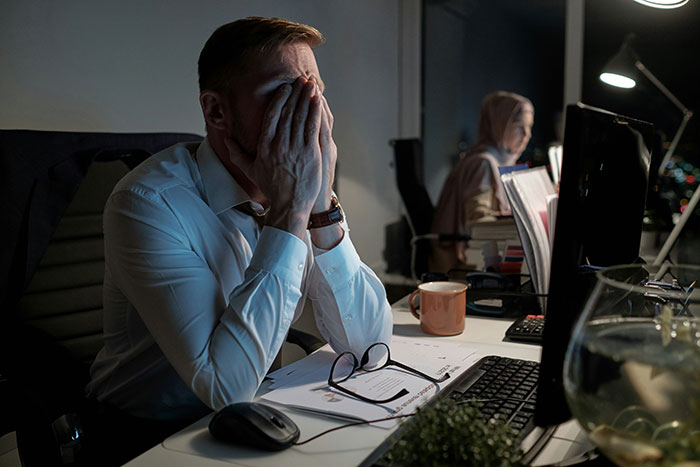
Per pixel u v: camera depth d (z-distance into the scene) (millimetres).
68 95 1974
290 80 943
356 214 3920
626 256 970
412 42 4320
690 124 3434
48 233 1176
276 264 886
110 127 2129
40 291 1187
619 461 478
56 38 1924
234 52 944
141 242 911
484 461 505
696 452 438
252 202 1066
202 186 1025
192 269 905
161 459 663
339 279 998
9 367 933
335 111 3600
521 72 3973
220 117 987
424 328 1131
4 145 1147
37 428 795
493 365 889
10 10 1785
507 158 3184
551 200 1202
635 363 477
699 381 457
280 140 923
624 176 897
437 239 3082
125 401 1030
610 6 3615
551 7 3814
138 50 2230
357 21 3779
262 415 694
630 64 3121
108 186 1303
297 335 1190
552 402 625
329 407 784
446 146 4348
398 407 778
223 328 857
